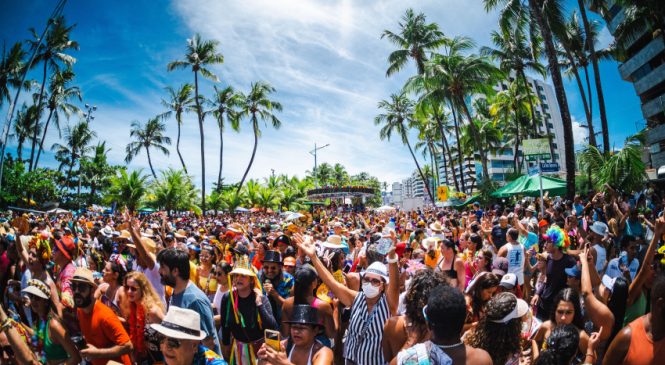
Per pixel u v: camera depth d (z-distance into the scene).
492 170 97.19
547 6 17.88
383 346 3.06
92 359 3.31
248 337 3.94
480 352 2.15
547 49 17.05
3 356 3.64
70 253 5.39
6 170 30.89
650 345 2.39
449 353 2.12
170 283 3.68
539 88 100.69
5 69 37.12
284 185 54.75
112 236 9.84
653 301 2.39
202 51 44.38
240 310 3.98
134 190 34.53
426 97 30.92
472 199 29.30
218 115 46.53
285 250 7.00
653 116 34.50
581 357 3.41
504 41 35.06
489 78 30.38
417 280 2.82
